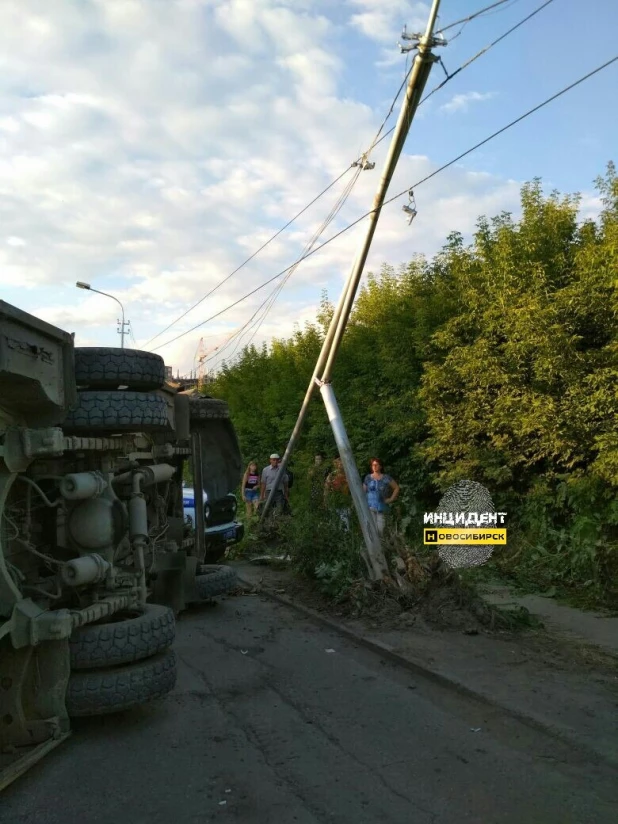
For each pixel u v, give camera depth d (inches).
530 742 180.7
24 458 168.6
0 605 166.1
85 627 187.9
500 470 431.8
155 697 188.7
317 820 143.6
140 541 222.8
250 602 356.5
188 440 360.5
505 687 212.7
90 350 212.7
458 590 295.0
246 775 164.1
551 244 440.8
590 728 181.9
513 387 418.9
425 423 494.9
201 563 357.1
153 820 144.0
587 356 383.9
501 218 475.2
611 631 272.8
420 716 200.1
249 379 880.3
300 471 628.4
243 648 272.4
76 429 203.8
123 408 206.5
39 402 167.8
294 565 396.8
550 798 151.6
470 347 439.5
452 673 226.7
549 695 205.5
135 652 185.8
